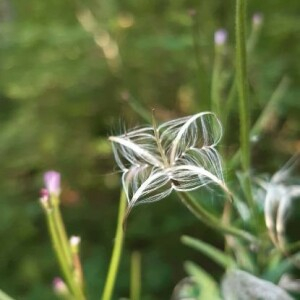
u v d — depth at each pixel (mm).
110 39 423
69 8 458
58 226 151
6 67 440
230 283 160
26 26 433
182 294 187
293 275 198
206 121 132
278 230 154
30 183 433
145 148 128
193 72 388
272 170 279
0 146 427
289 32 400
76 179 429
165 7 429
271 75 373
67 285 165
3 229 401
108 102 423
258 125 191
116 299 355
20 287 381
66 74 429
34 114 439
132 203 123
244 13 135
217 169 127
